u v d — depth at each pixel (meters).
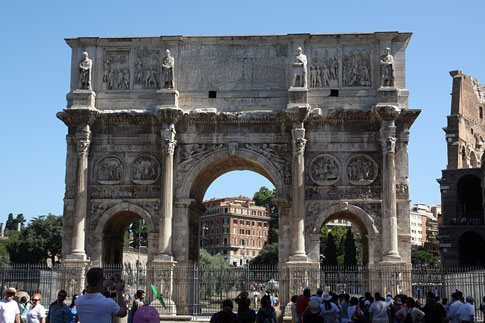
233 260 179.00
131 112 46.88
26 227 101.25
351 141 46.69
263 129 46.97
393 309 26.80
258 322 21.95
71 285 44.00
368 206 45.84
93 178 47.44
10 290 20.33
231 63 48.31
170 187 45.88
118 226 50.19
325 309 23.70
